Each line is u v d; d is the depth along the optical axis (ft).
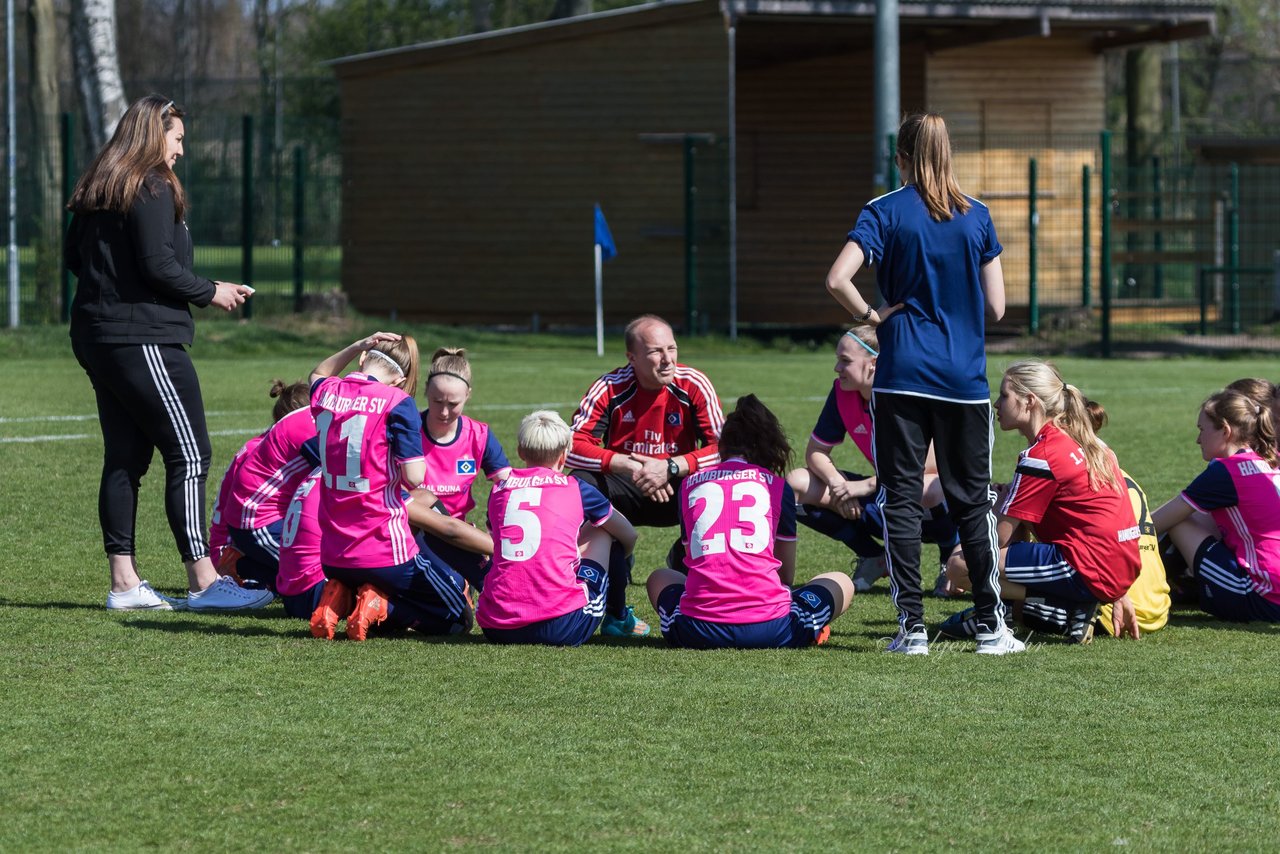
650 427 64.54
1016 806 35.86
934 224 50.49
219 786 36.86
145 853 32.68
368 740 40.65
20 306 213.87
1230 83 494.59
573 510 53.93
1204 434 60.59
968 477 51.80
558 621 52.75
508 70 235.61
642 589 66.64
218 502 63.10
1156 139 292.61
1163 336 223.71
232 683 46.57
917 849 33.12
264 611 59.31
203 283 58.70
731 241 223.92
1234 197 230.27
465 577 60.34
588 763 38.86
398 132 241.14
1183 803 36.14
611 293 234.79
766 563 52.80
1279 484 58.39
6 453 100.12
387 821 34.58
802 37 235.81
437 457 60.08
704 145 227.40
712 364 185.26
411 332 213.46
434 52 237.45
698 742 40.73
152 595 58.85
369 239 243.81
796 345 214.90
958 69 244.83
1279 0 479.41
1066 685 47.42
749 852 32.83
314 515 57.06
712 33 226.38
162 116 58.44
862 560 67.87
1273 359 201.05
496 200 238.27
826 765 38.83
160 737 40.81
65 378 152.76
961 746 40.55
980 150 245.45
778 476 54.95
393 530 53.72
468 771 38.11
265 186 238.48
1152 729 42.29
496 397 141.38
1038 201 246.47
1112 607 55.47
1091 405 62.13
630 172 232.32
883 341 51.34
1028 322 229.86
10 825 34.19
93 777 37.45
